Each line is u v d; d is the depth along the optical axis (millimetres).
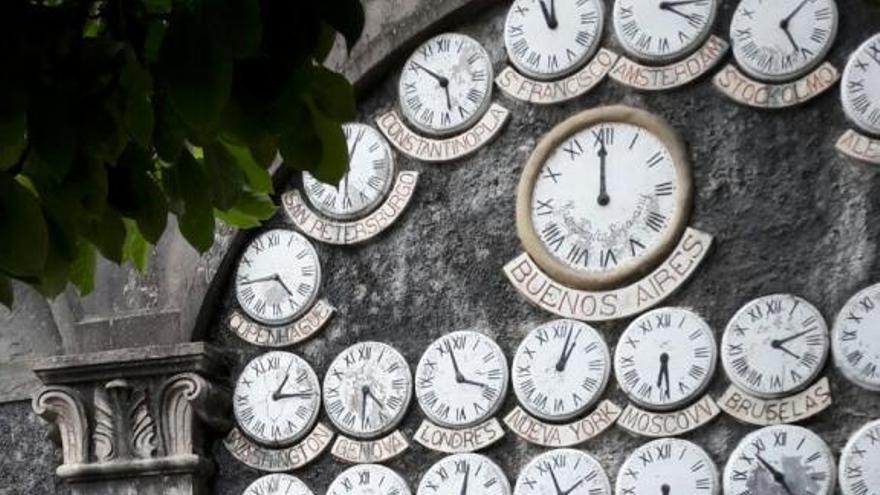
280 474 14844
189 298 15125
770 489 13656
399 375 14664
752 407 13789
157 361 14961
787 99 14117
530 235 14469
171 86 6762
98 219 7305
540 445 14227
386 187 14953
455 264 14719
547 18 14719
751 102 14180
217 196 7395
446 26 14992
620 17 14523
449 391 14508
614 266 14266
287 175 15188
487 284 14602
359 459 14664
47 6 7121
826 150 14039
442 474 14406
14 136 6879
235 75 6926
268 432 14898
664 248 14125
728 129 14227
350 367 14805
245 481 14938
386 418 14625
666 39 14406
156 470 14883
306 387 14883
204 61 6750
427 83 14969
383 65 15031
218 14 6750
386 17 15016
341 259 15023
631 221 14273
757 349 13844
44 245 6980
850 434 13609
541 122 14672
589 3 14641
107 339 15211
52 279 7309
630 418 14039
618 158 14391
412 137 14961
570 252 14383
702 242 14094
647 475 13914
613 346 14180
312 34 6945
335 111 7160
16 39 6898
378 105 15078
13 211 6953
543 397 14266
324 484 14742
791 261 13938
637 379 14055
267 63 6922
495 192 14719
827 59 14102
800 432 13664
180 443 14883
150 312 15195
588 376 14180
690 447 13852
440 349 14602
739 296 13984
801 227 13969
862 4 14109
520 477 14227
